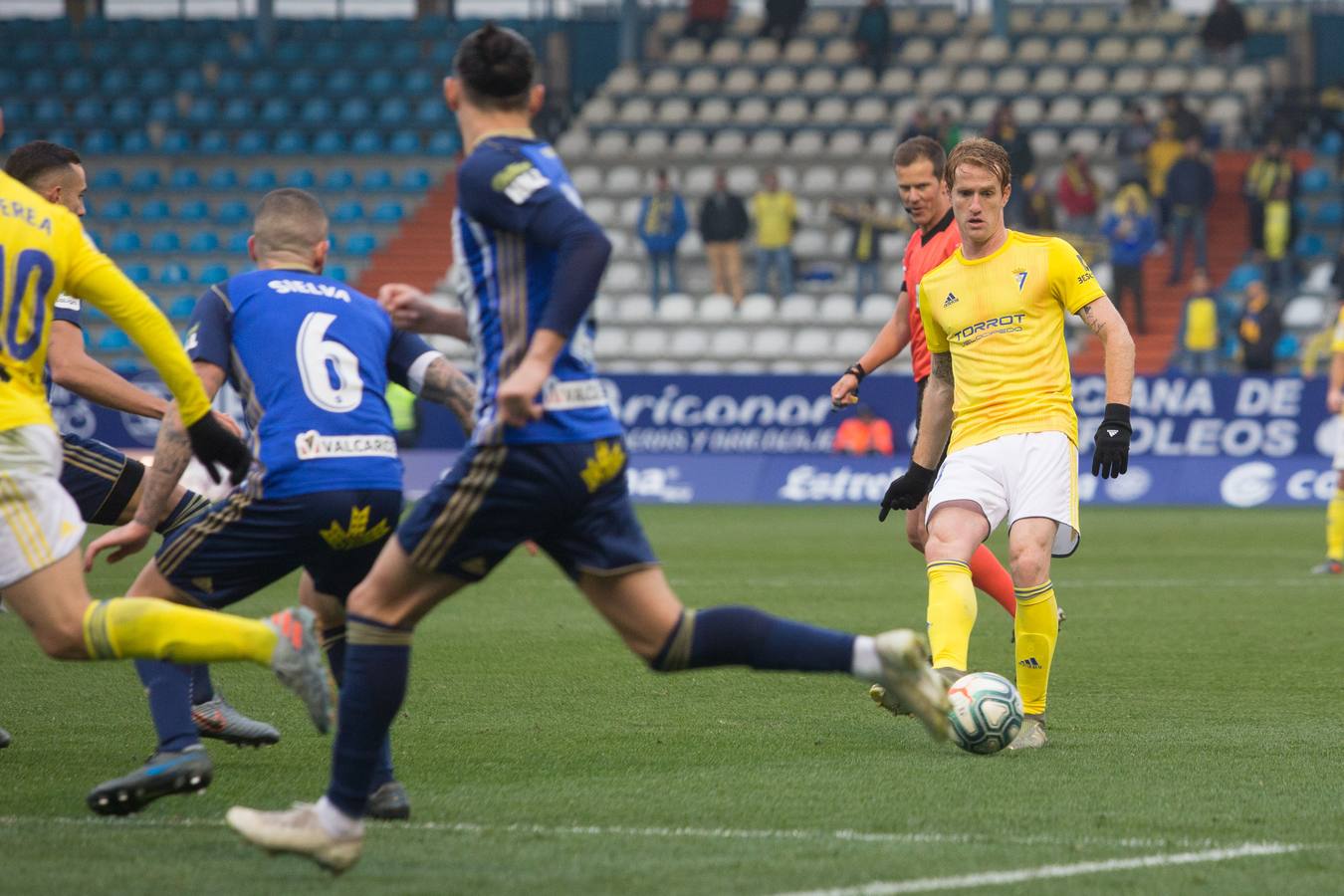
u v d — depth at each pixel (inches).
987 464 859.4
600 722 941.8
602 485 580.7
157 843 650.2
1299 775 789.9
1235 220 3956.7
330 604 732.0
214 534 696.4
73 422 3085.6
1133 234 3459.6
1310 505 2925.7
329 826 583.2
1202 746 868.0
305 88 4594.0
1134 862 619.2
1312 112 4215.1
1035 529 850.1
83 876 596.1
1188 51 4628.4
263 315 720.3
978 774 792.3
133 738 891.4
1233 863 619.2
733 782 773.9
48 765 816.3
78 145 4471.0
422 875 598.5
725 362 3722.9
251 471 700.7
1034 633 862.5
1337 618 1443.2
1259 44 4830.2
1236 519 2650.1
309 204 759.7
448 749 859.4
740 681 1098.7
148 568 707.4
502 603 1563.7
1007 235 868.6
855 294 3779.5
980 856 628.4
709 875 597.6
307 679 577.9
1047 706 1002.1
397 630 585.0
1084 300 858.1
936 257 974.4
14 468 604.4
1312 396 2947.8
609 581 585.0
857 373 1043.3
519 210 561.6
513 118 588.4
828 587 1676.9
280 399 704.4
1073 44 4643.2
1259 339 3176.7
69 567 610.2
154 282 4045.3
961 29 4852.4
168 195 4286.4
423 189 4269.2
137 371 3105.3
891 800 729.6
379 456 711.7
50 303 617.0
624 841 652.1
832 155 4239.7
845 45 4699.8
